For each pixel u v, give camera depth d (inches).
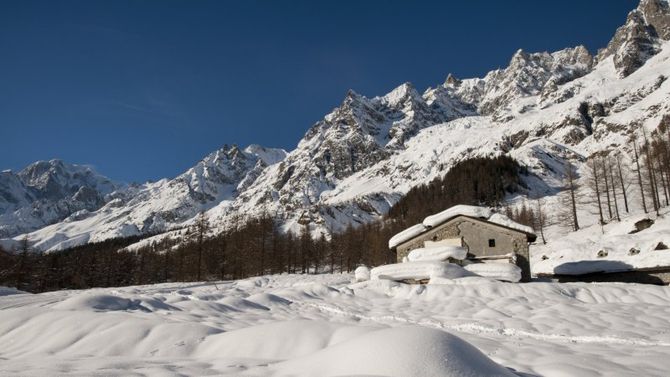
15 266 2418.8
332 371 226.4
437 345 228.1
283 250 2844.5
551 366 275.3
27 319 424.5
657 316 580.4
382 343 232.4
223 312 577.9
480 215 1205.1
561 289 810.2
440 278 940.6
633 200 2743.6
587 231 2129.7
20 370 238.2
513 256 1119.6
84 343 360.5
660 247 1264.8
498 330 506.9
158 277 2901.1
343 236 3105.3
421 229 1257.4
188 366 260.7
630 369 276.8
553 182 4247.0
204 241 2970.0
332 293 807.1
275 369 248.2
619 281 1183.6
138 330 374.9
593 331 490.0
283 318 575.2
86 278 2822.3
